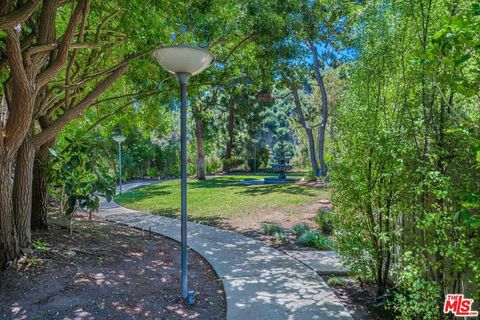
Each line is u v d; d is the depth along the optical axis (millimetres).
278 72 7527
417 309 2670
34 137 4445
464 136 2344
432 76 2291
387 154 3074
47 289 3561
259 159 28297
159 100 7898
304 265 4734
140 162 23312
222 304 3541
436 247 2486
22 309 3170
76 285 3729
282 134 31938
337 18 6219
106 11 5391
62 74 6938
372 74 3455
